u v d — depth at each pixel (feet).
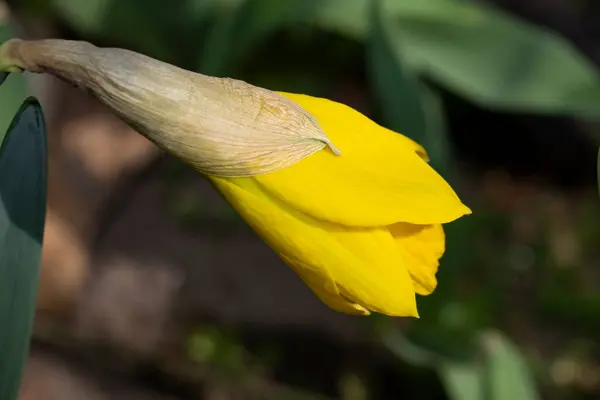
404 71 1.01
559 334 1.53
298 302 1.45
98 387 1.42
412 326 1.24
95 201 1.53
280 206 0.76
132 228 1.53
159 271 1.47
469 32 1.18
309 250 0.76
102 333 1.45
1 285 0.78
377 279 0.75
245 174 0.76
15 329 0.79
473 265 1.57
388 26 1.04
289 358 1.46
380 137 0.76
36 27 1.48
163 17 1.39
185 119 0.75
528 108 1.23
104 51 0.75
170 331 1.45
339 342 1.43
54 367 1.41
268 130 0.75
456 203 0.75
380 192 0.75
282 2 1.13
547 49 1.17
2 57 0.76
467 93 1.22
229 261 1.49
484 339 1.11
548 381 1.47
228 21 1.14
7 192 0.78
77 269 1.45
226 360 1.44
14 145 0.78
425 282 0.77
